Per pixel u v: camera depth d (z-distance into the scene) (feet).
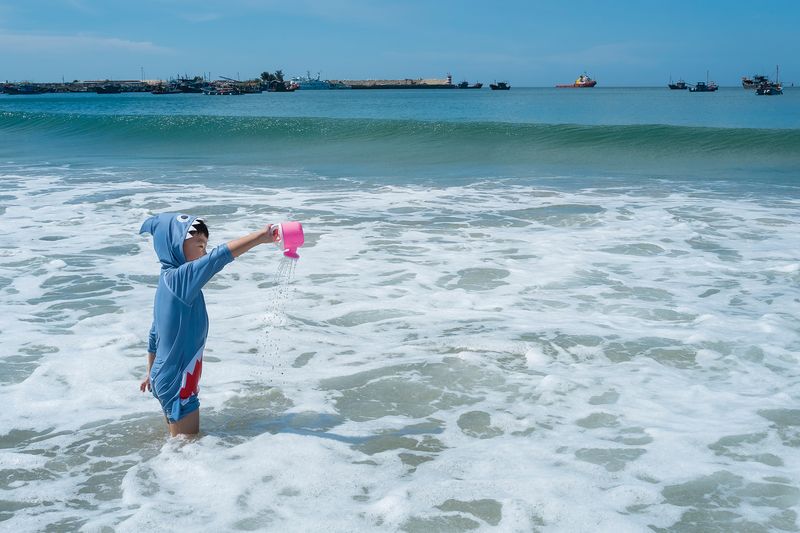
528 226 36.37
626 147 72.95
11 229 35.76
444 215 39.40
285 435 14.07
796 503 11.67
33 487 12.26
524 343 19.19
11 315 21.99
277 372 17.47
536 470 12.74
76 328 20.72
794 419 14.82
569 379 16.85
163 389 13.65
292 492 11.99
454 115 158.92
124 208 41.70
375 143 81.30
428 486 12.12
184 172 60.54
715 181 53.72
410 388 16.51
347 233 34.35
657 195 46.73
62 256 29.94
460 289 25.00
